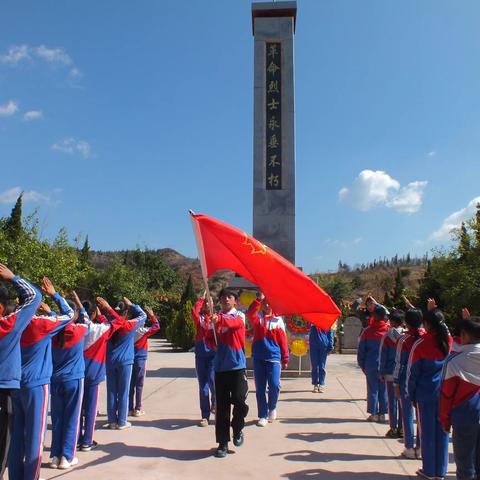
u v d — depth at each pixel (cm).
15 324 387
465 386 383
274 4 1259
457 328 412
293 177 1206
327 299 516
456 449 391
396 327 621
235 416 552
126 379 636
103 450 538
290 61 1245
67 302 480
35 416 413
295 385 1002
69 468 477
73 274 1684
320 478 456
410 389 462
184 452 536
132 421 679
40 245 1555
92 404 540
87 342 538
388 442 581
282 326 696
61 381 477
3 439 410
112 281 2878
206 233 530
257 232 1190
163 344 2353
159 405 790
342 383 1038
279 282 518
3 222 1794
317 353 930
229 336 538
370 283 5962
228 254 545
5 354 385
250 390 934
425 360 457
